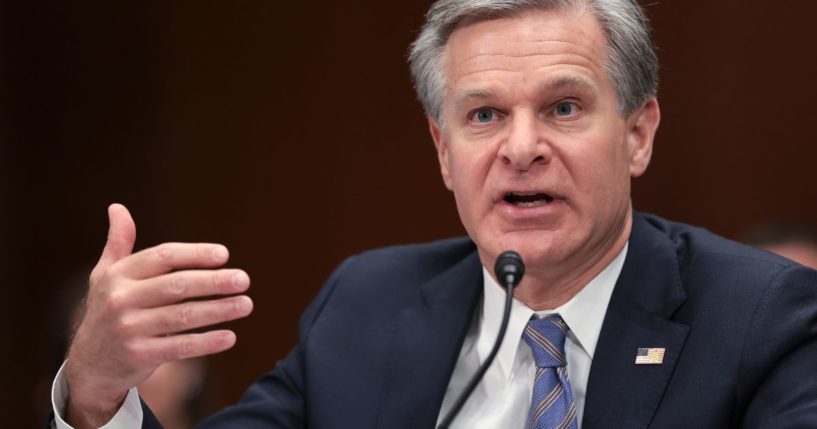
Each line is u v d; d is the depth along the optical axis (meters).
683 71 14.59
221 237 16.39
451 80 6.38
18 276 16.48
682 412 5.91
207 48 16.41
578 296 6.48
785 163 14.24
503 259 5.63
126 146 16.48
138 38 16.48
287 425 6.95
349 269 7.57
